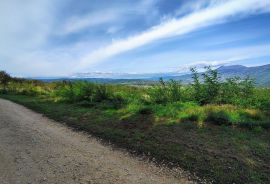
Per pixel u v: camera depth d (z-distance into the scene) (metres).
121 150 8.32
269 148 7.63
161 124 10.62
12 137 10.10
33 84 42.19
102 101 17.16
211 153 7.39
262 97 12.94
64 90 21.97
